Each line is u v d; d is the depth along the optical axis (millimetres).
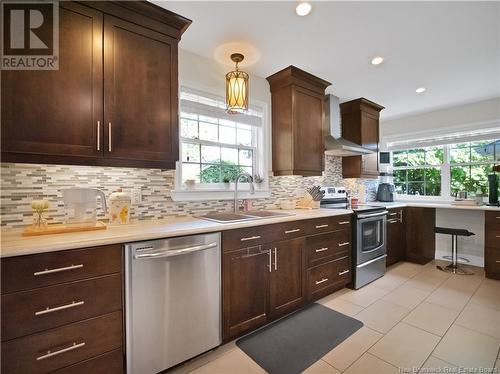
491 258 3055
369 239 2969
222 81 2525
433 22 1887
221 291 1731
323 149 2984
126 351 1353
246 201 2641
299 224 2252
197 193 2312
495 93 3348
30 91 1341
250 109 2812
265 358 1662
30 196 1585
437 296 2572
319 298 2500
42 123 1366
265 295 1986
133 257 1367
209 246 1637
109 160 1585
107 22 1560
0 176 1501
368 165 3777
